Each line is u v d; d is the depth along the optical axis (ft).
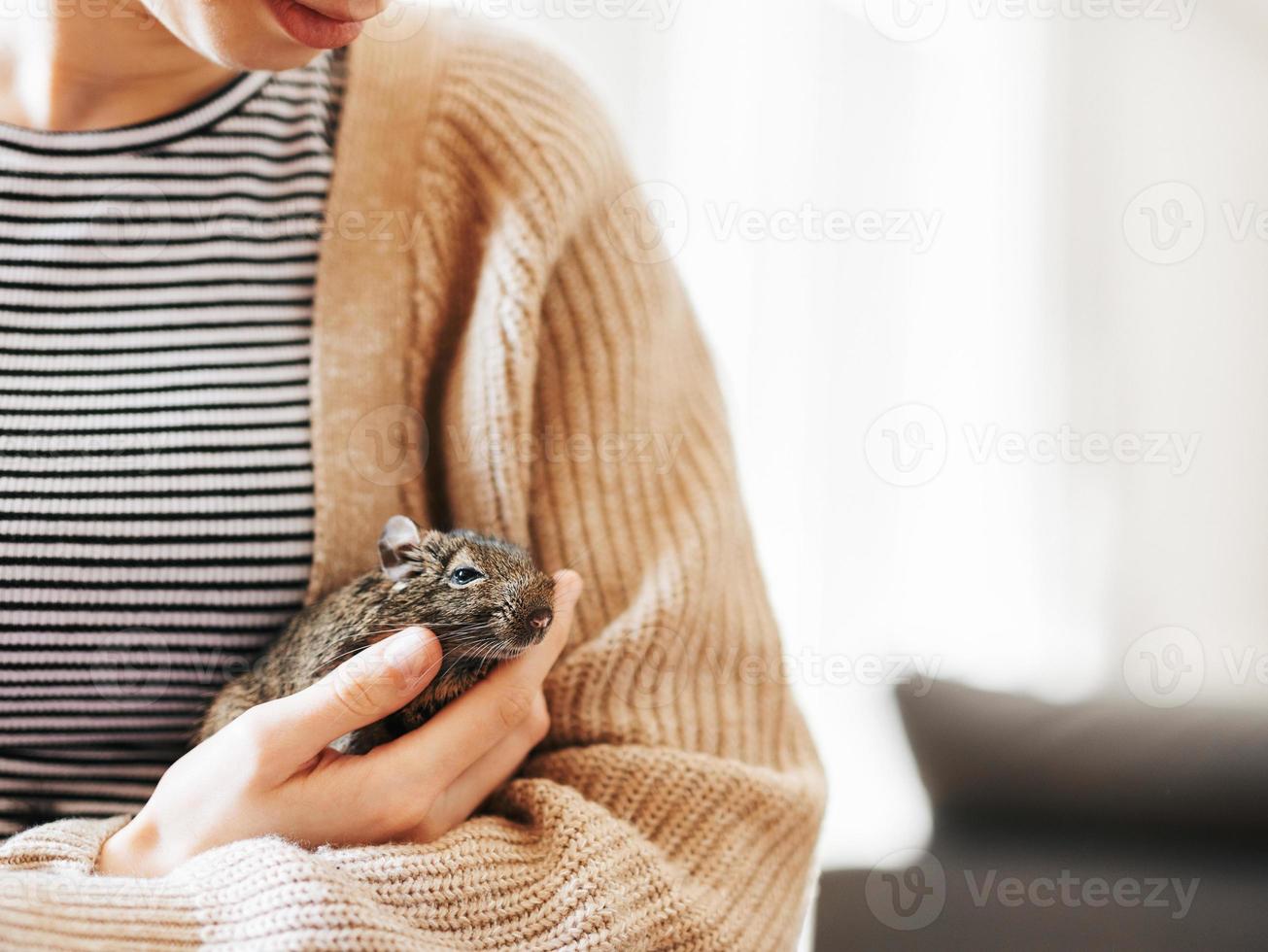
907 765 3.94
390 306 2.57
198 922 2.11
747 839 2.39
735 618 2.57
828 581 4.56
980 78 4.43
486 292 2.55
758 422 4.50
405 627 2.42
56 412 2.45
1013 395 4.55
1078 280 4.51
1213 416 4.51
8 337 2.46
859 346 4.50
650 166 4.36
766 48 4.35
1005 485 4.55
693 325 2.76
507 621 2.36
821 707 4.19
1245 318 4.46
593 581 2.52
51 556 2.43
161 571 2.46
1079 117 4.45
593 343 2.59
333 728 2.23
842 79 4.39
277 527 2.49
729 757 2.49
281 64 2.28
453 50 2.62
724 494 2.61
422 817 2.27
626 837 2.30
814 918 3.47
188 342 2.49
